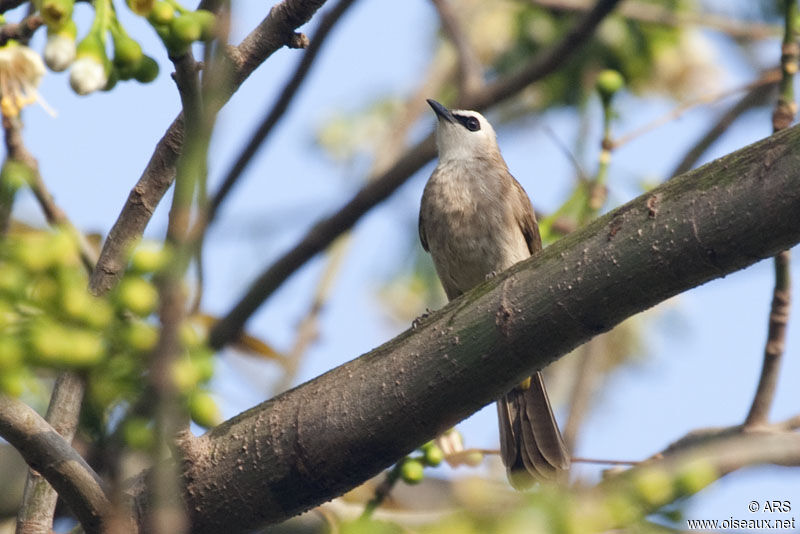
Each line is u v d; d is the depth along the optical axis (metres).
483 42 15.27
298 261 11.52
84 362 4.48
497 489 8.95
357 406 6.25
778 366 8.40
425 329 6.25
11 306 4.51
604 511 7.29
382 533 7.57
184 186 4.07
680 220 5.61
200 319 10.68
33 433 5.79
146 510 6.00
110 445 5.00
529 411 10.71
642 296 5.77
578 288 5.84
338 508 8.28
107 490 5.92
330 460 6.28
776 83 13.88
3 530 8.10
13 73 5.24
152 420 4.52
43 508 6.25
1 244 4.59
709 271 5.62
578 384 12.62
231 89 5.76
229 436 6.45
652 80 14.05
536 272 5.99
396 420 6.20
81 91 5.05
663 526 7.45
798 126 5.45
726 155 5.67
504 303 6.01
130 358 4.55
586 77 14.30
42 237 4.62
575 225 11.34
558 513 7.27
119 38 5.20
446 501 8.77
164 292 4.01
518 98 15.78
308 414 6.33
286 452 6.32
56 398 6.17
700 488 7.45
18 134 7.57
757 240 5.46
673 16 13.67
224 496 6.37
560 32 14.91
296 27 5.78
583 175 11.16
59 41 5.05
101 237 9.41
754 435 8.34
